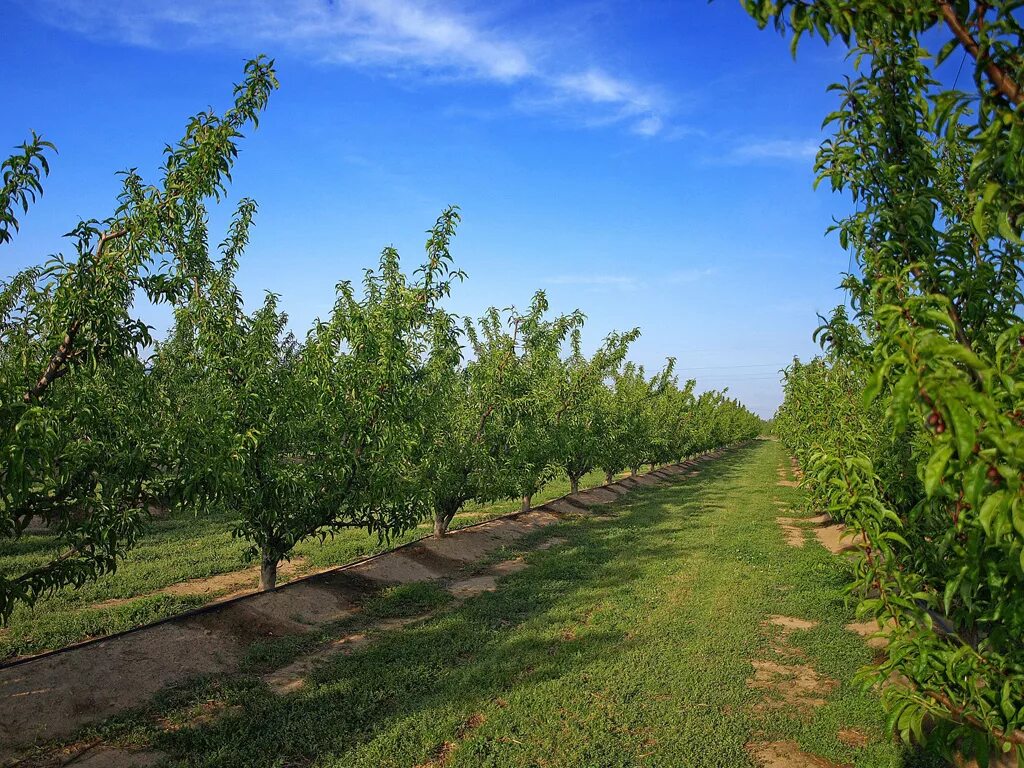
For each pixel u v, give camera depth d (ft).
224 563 39.42
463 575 39.68
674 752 16.85
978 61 6.72
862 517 10.94
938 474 6.02
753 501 73.31
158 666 22.27
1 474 14.90
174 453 20.30
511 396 48.32
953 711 9.52
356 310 32.42
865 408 6.47
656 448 103.30
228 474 21.59
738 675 21.97
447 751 17.33
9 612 16.66
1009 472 5.89
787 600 31.53
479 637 26.71
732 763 16.38
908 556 13.43
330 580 34.40
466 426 46.50
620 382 88.53
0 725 17.30
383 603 32.27
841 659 23.53
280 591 30.91
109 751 17.06
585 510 68.28
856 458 11.35
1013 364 8.09
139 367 21.15
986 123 7.01
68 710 18.81
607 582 35.70
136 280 18.49
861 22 7.46
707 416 143.84
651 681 21.42
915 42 9.15
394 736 17.79
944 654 9.42
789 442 69.00
